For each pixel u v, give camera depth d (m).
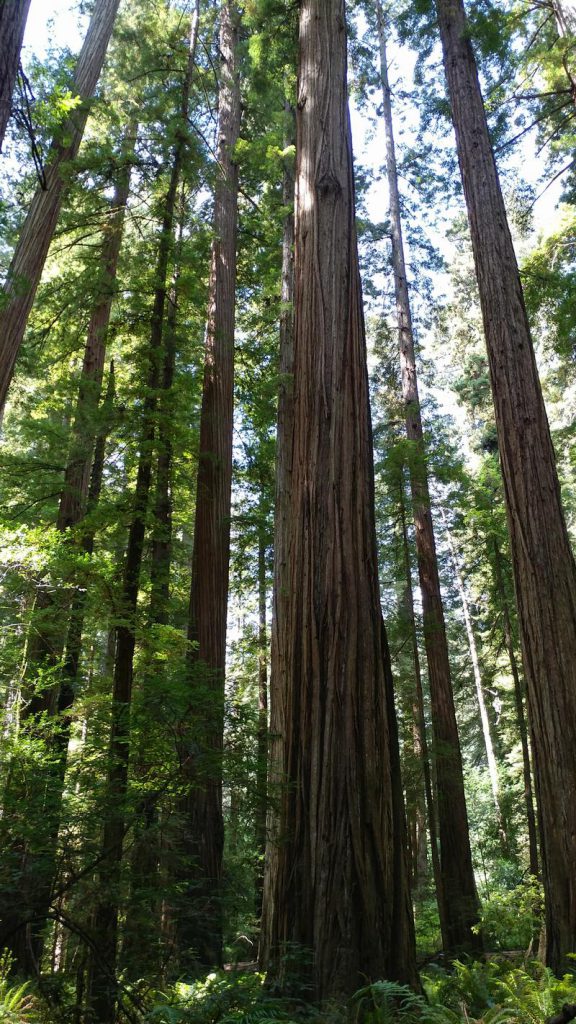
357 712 4.54
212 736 5.02
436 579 12.95
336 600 4.76
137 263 9.26
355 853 4.20
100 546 9.30
